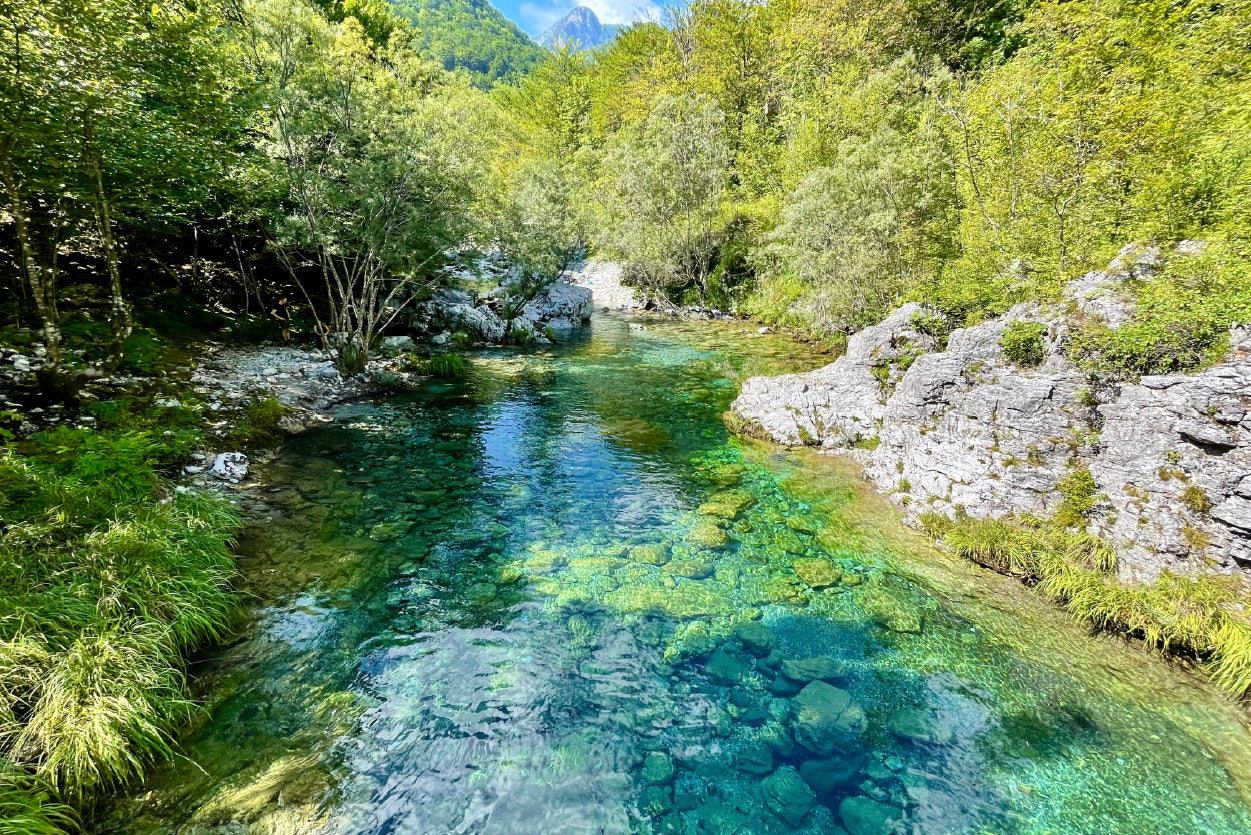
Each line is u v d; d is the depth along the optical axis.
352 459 16.44
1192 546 9.28
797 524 13.59
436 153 21.48
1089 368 11.13
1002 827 6.34
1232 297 9.69
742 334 40.56
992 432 12.66
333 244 21.59
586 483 15.88
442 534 12.70
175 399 16.41
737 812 6.48
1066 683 8.52
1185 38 14.99
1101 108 16.27
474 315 34.84
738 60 58.84
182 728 7.07
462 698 8.05
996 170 20.61
